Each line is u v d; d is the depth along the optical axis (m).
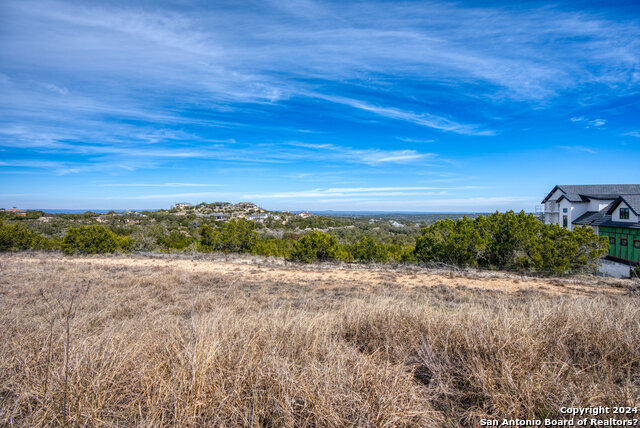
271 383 2.85
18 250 22.70
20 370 3.08
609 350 3.61
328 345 3.84
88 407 2.57
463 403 2.99
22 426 2.40
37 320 5.04
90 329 4.90
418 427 2.53
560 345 3.65
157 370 2.98
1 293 9.61
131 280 12.00
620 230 21.53
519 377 2.95
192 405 2.56
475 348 3.49
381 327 4.59
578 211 28.89
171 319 5.47
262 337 3.94
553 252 14.71
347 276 14.31
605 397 2.71
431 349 3.73
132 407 2.66
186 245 31.75
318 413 2.51
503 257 16.33
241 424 2.61
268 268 16.58
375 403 2.65
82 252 21.70
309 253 19.05
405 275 14.32
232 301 8.25
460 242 16.25
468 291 10.98
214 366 3.00
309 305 8.07
